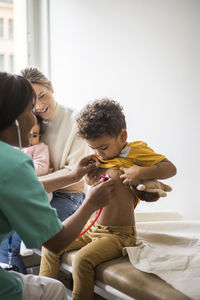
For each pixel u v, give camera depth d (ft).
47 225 3.25
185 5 6.94
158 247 4.90
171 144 7.33
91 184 5.15
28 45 11.01
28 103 3.63
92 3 9.13
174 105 7.23
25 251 5.83
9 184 3.06
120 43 8.40
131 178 4.59
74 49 9.80
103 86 8.95
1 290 3.29
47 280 3.84
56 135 7.01
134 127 8.19
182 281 3.76
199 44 6.73
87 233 5.03
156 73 7.59
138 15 7.92
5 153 3.19
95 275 4.41
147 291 3.77
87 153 6.84
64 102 10.30
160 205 7.63
